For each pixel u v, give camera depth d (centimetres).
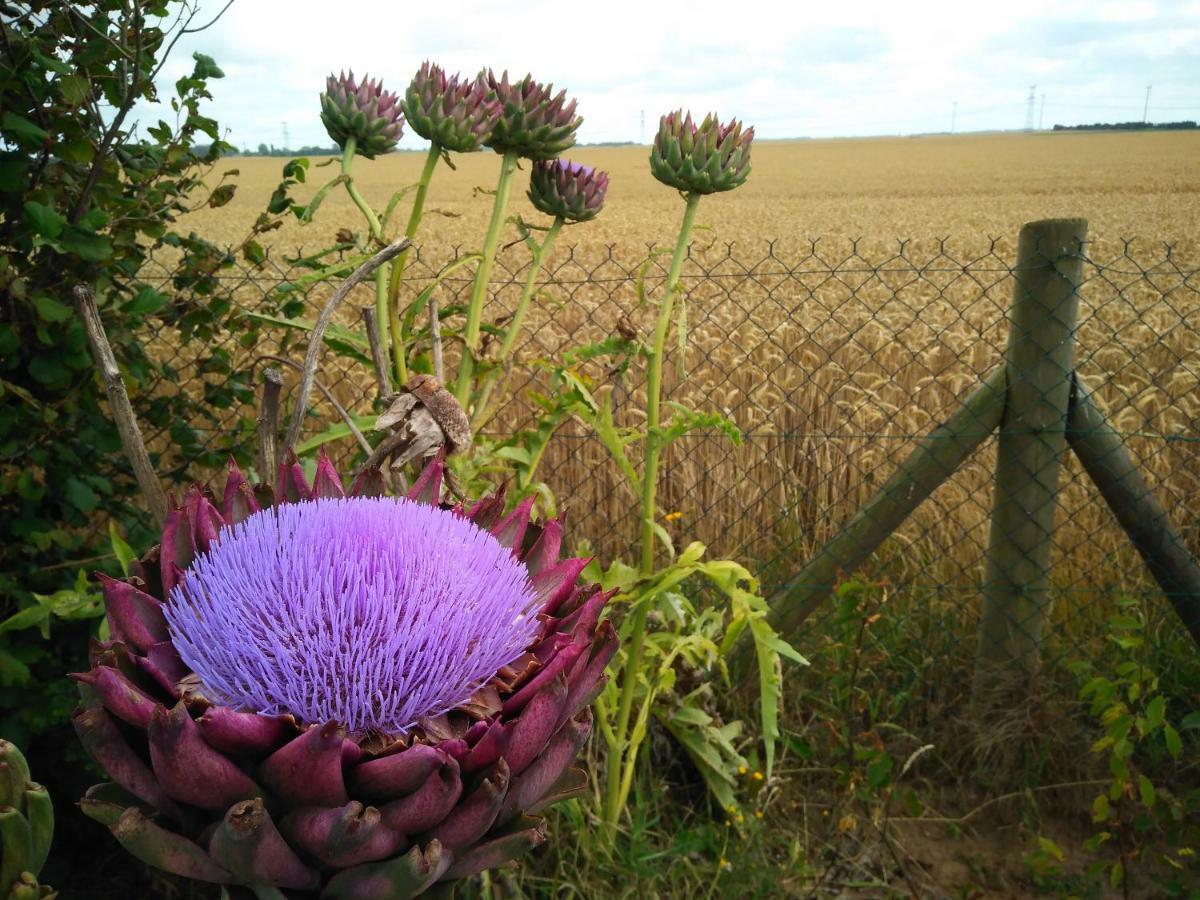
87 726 101
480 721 108
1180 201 2650
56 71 212
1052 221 305
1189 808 271
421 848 105
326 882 104
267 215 268
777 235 1773
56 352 232
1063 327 310
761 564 441
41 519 241
